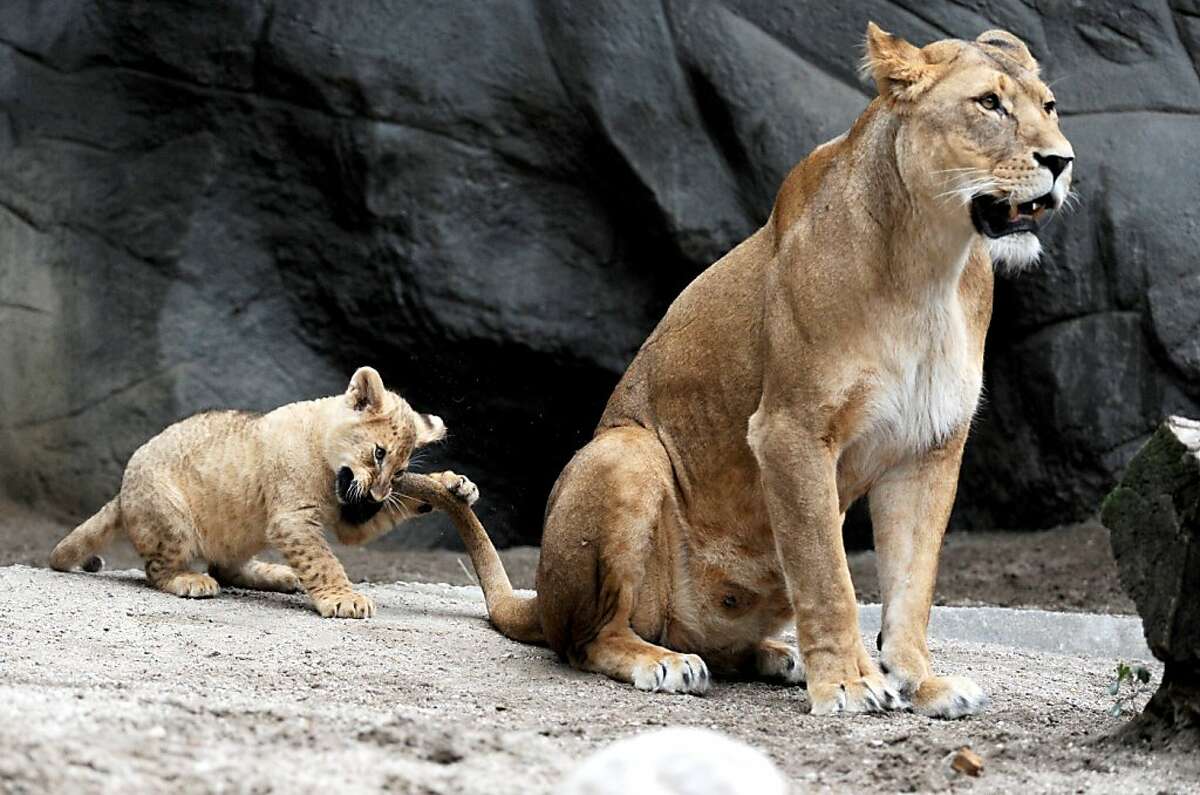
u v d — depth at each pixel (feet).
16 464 62.23
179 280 63.21
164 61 63.10
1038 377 61.62
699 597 31.17
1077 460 61.57
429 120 62.13
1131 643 44.11
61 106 63.41
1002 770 23.56
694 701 28.66
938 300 28.17
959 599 54.44
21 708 20.39
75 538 42.47
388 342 63.26
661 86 61.82
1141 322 60.59
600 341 62.80
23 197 62.80
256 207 63.41
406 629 36.14
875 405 28.19
